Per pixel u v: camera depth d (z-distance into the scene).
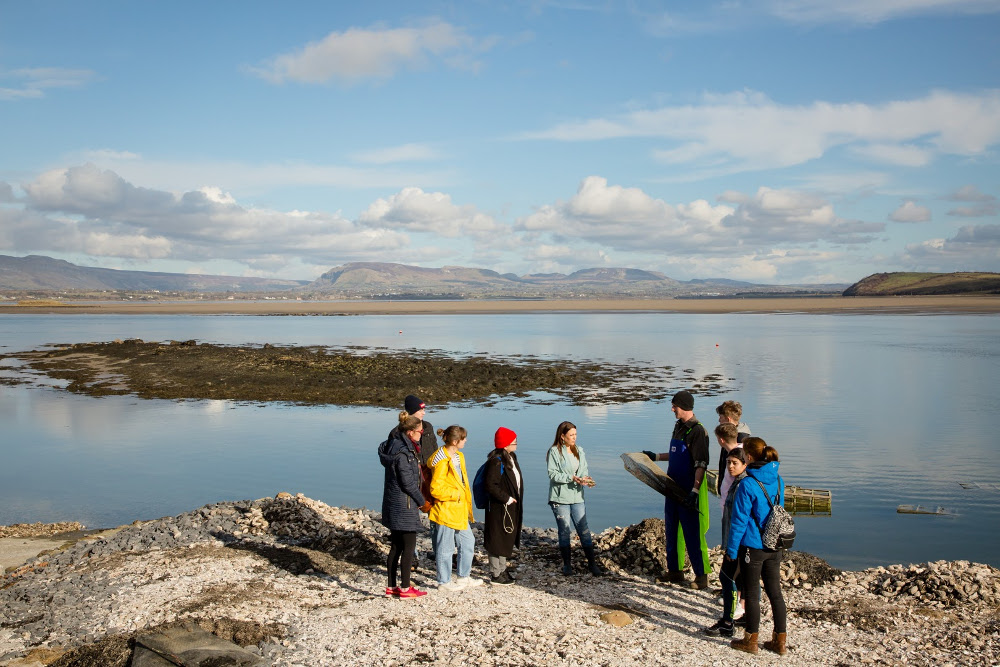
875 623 7.61
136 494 16.20
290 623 7.40
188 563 9.56
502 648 6.76
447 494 8.62
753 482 6.81
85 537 12.11
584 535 9.36
